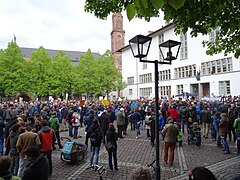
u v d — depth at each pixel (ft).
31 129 25.80
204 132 51.83
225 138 37.37
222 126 37.29
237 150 36.73
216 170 28.60
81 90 162.71
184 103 66.74
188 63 138.31
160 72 163.32
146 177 10.25
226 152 37.06
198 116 60.70
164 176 26.91
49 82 148.25
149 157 35.60
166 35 154.61
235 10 20.84
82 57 171.53
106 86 169.17
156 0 6.29
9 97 164.86
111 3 24.20
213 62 123.65
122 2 23.04
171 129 31.58
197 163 32.07
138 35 19.80
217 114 42.39
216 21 22.16
